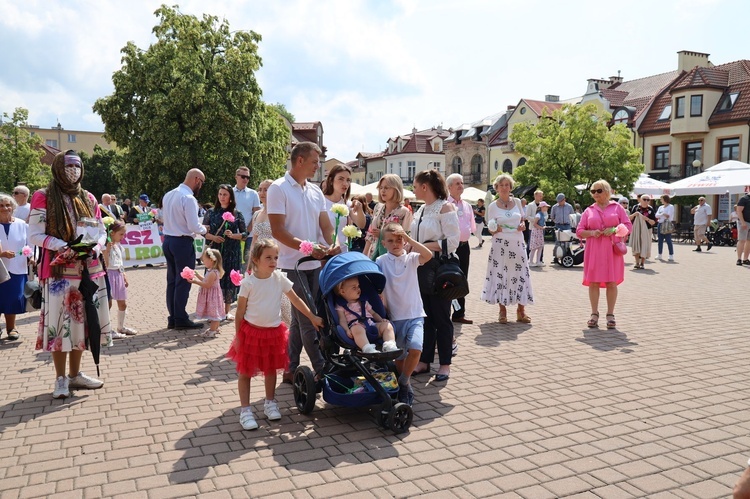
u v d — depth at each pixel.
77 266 5.12
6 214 7.15
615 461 3.75
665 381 5.47
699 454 3.85
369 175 83.94
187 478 3.53
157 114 30.19
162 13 31.86
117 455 3.87
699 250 21.59
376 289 4.87
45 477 3.54
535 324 8.23
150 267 16.83
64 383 5.09
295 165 5.10
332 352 4.76
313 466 3.70
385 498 3.28
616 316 8.74
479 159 61.25
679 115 40.56
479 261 18.56
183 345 7.03
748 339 7.16
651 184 27.59
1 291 7.15
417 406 4.85
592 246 7.82
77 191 5.27
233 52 31.98
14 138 48.78
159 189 31.50
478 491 3.36
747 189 21.58
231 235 8.41
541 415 4.60
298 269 5.09
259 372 4.49
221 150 30.89
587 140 32.16
